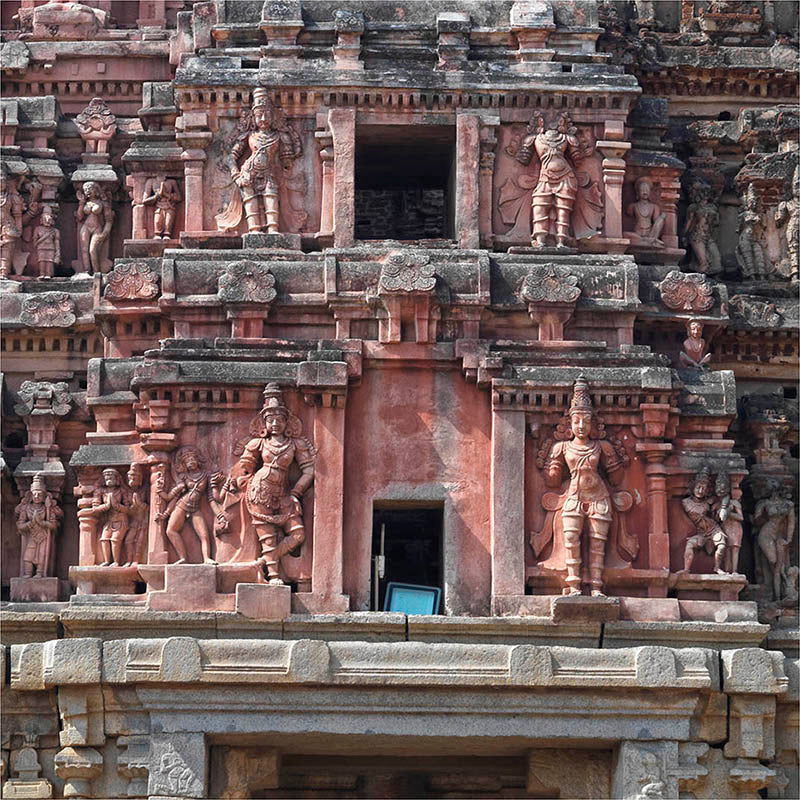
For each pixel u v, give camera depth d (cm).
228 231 8725
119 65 9325
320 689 7838
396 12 9012
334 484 8144
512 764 8456
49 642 7875
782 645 8325
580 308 8444
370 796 8625
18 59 9269
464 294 8375
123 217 9094
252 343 8325
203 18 9012
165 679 7781
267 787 8300
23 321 8694
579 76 8856
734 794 7988
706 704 7975
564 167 8756
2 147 9000
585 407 8206
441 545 8431
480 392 8306
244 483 8162
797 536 8681
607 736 7912
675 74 9475
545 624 8006
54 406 8475
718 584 8231
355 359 8250
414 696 7856
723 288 8712
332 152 8756
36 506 8375
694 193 9175
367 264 8431
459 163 8756
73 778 7862
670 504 8325
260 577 8069
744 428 8756
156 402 8181
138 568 8125
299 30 8906
